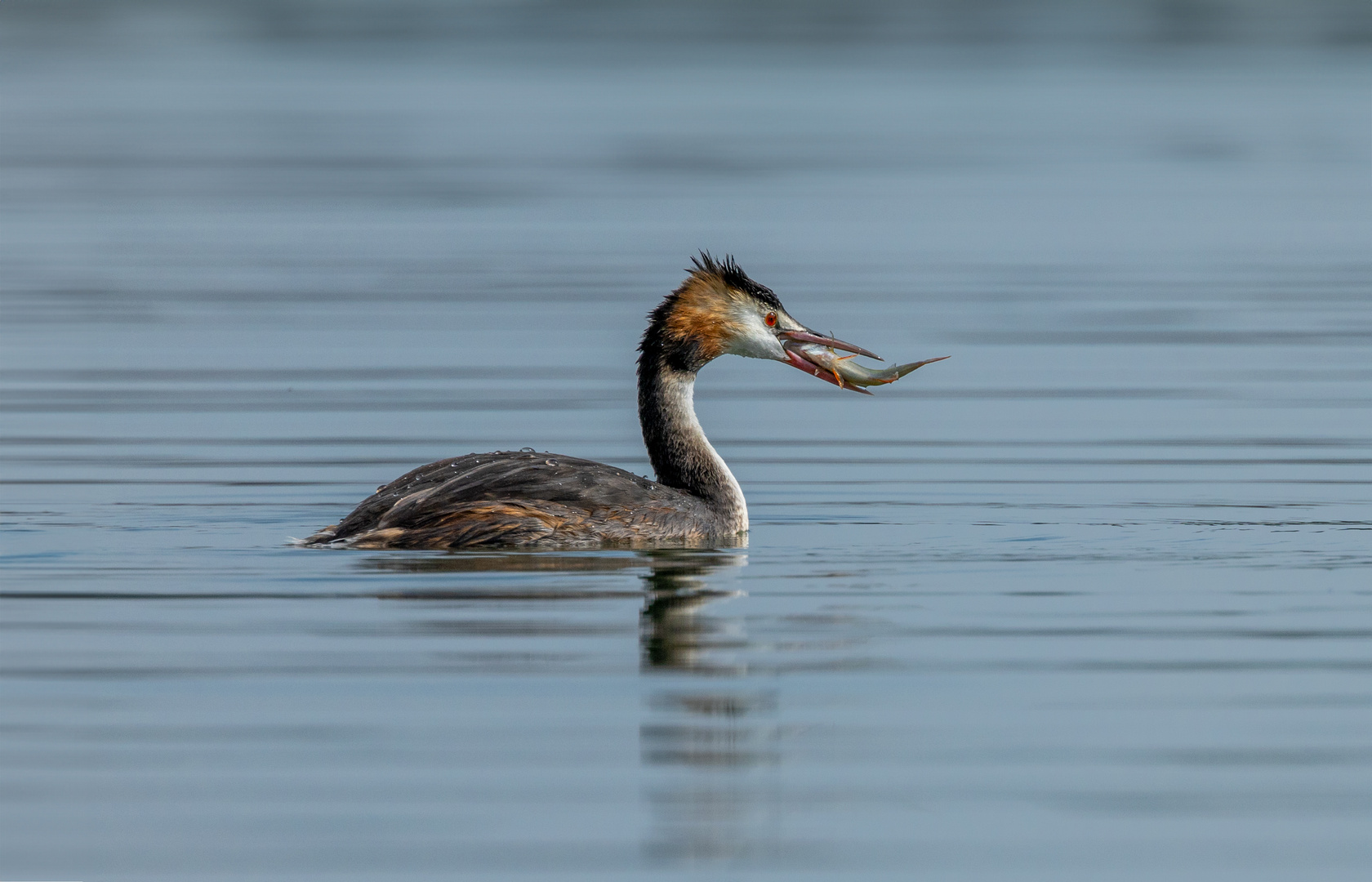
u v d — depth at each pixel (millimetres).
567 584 12945
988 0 86000
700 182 38531
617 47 67812
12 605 12383
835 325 24641
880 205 35531
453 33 72688
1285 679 11008
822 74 58875
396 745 9906
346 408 20172
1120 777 9594
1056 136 45469
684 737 10023
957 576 13453
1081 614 12383
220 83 57031
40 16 78812
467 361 22672
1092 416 19953
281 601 12469
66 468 17312
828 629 11984
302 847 8766
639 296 26641
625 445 18641
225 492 16359
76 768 9602
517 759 9734
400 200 36469
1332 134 45188
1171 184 38188
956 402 20797
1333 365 22375
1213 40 68062
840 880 8578
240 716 10289
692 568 13523
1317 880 8516
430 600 12484
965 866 8688
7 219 33969
